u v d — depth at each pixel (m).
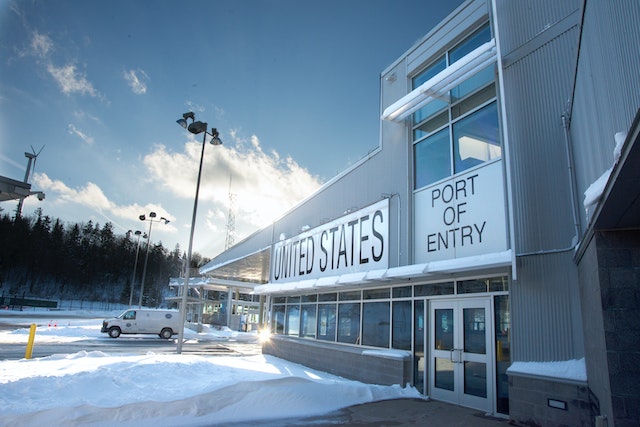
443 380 8.86
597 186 4.21
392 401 8.66
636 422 4.30
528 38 8.09
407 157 10.80
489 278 8.20
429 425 6.93
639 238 4.66
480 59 8.45
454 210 9.26
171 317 27.75
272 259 18.70
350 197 13.21
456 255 9.02
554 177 7.21
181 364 10.07
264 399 7.77
